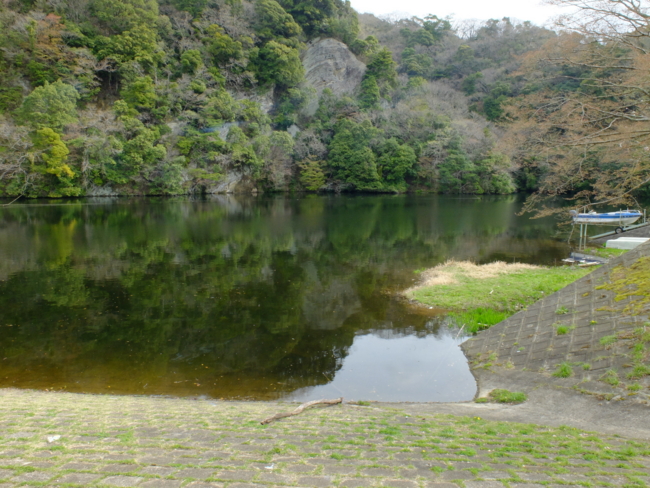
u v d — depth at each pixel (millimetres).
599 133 8805
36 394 6660
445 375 7980
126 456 3328
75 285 13914
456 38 80000
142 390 7414
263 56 55875
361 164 53594
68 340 9688
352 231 25500
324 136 56719
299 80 57094
